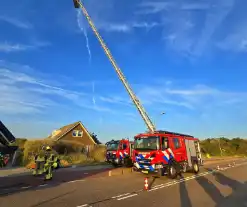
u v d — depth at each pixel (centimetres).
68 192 912
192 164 1598
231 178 1402
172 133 1492
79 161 2594
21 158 2144
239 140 7462
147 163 1293
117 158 2002
